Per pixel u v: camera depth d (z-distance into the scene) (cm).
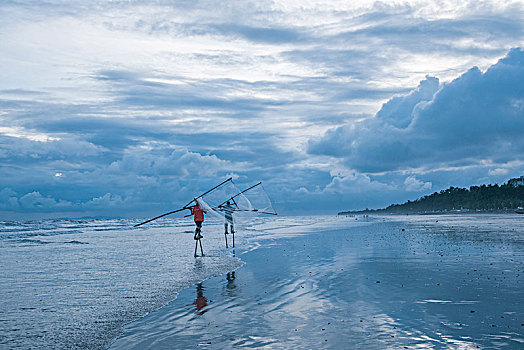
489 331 646
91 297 940
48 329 698
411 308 792
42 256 1759
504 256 1537
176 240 2716
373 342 604
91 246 2264
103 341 636
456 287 975
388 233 3250
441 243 2147
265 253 1825
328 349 579
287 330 676
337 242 2373
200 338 645
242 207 2114
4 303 881
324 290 984
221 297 936
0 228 4353
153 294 970
